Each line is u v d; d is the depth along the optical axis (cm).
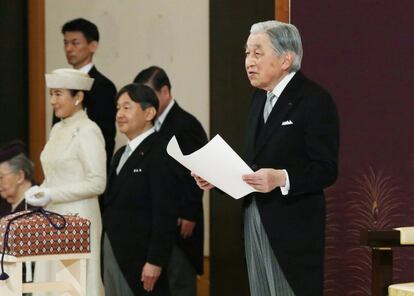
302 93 1269
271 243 1250
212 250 2105
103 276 1653
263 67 1270
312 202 1256
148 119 1655
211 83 2145
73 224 1415
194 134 1883
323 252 1264
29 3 2659
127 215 1619
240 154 2067
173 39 2358
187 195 1845
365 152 1688
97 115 2017
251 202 1280
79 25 2081
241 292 2039
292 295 1248
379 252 1325
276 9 1812
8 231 1385
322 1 1712
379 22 1677
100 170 1733
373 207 1683
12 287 1397
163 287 1620
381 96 1677
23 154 1875
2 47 2616
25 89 2667
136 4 2452
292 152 1259
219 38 2125
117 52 2502
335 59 1705
